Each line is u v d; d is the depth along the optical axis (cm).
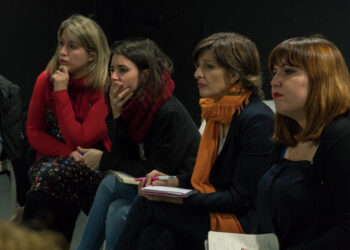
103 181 220
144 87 222
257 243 138
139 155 231
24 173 301
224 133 186
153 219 175
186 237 173
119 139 229
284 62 143
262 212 148
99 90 265
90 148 260
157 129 221
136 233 177
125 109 224
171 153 218
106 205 216
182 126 220
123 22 482
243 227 171
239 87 180
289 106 143
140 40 231
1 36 457
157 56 229
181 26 467
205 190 182
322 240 133
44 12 467
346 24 399
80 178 237
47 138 262
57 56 269
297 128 153
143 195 177
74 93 268
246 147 172
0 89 303
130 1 478
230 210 172
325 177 137
